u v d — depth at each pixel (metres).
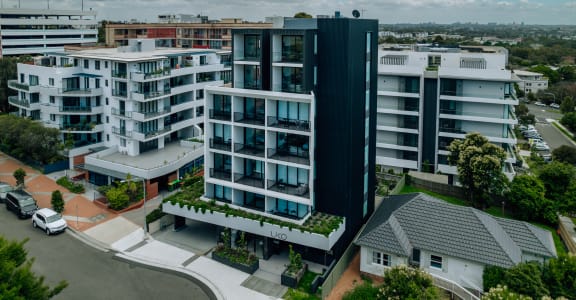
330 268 35.22
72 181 54.50
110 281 34.53
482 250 32.50
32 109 61.94
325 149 37.91
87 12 151.25
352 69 36.66
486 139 51.94
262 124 38.25
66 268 36.16
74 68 59.78
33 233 41.91
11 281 22.55
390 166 65.38
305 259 37.91
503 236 34.19
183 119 64.25
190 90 63.50
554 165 50.69
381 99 64.62
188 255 38.34
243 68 39.72
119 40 119.88
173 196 42.69
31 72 62.56
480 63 64.88
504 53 70.75
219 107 40.66
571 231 45.59
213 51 72.06
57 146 57.75
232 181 39.84
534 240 34.12
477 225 34.25
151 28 118.62
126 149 57.06
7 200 47.00
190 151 58.12
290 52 37.53
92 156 55.41
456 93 60.50
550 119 118.19
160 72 56.78
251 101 39.47
